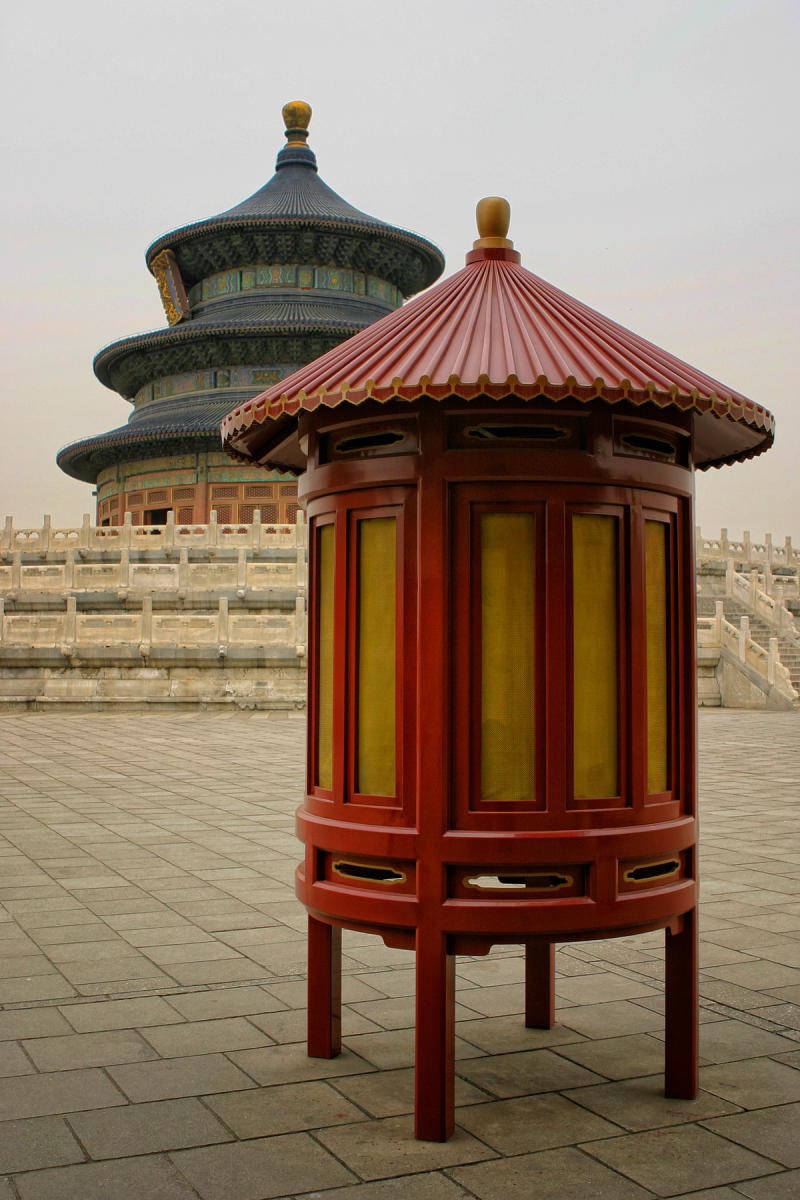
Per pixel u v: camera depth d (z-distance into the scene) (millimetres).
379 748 7418
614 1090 7422
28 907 12281
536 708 7086
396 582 7328
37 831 17094
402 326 7809
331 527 7988
